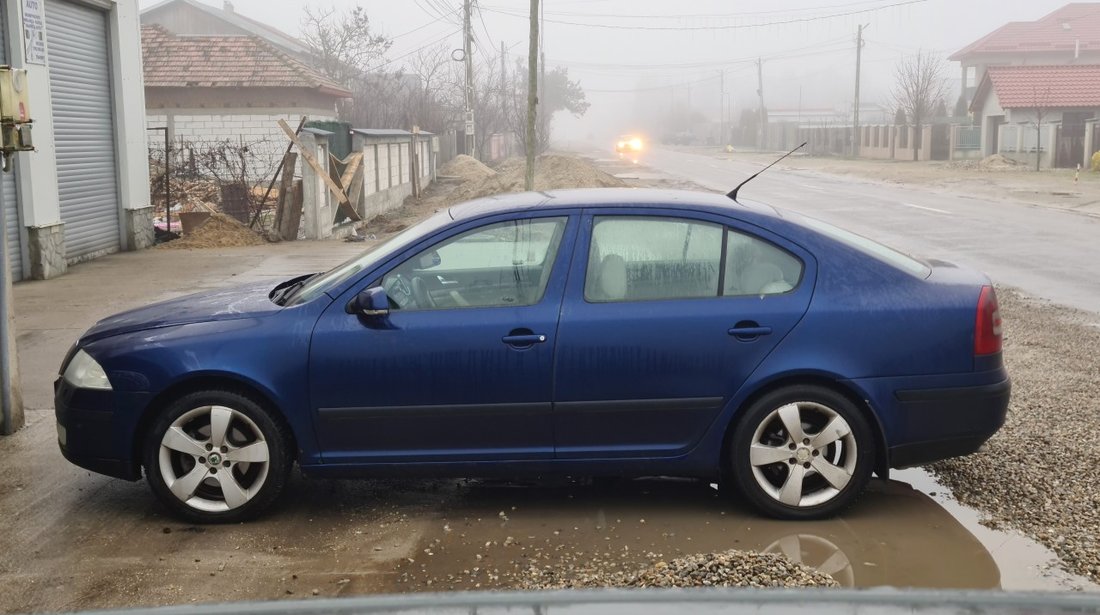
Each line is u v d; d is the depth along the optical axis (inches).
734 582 153.8
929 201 1039.0
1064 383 286.0
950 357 188.2
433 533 185.8
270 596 159.6
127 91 639.8
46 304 436.5
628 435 190.4
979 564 168.7
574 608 47.7
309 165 714.8
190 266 562.3
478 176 1587.1
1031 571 165.9
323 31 1947.6
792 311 187.8
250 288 225.5
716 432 189.3
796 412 187.3
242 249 651.5
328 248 657.0
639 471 192.1
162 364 189.2
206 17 2121.1
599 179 1085.1
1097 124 1612.9
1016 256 589.3
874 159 2399.1
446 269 192.9
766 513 190.4
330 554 176.7
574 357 187.5
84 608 155.7
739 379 187.3
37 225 507.5
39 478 219.8
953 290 191.6
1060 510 191.3
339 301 191.8
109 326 203.9
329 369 188.2
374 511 198.1
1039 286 475.8
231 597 159.5
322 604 49.8
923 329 187.6
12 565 173.2
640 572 161.0
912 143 2169.0
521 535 184.1
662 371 187.6
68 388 195.0
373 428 190.2
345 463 191.2
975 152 2064.5
